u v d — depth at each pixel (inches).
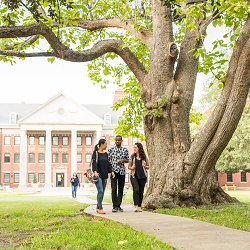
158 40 390.0
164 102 366.6
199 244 153.0
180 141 366.6
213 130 330.3
